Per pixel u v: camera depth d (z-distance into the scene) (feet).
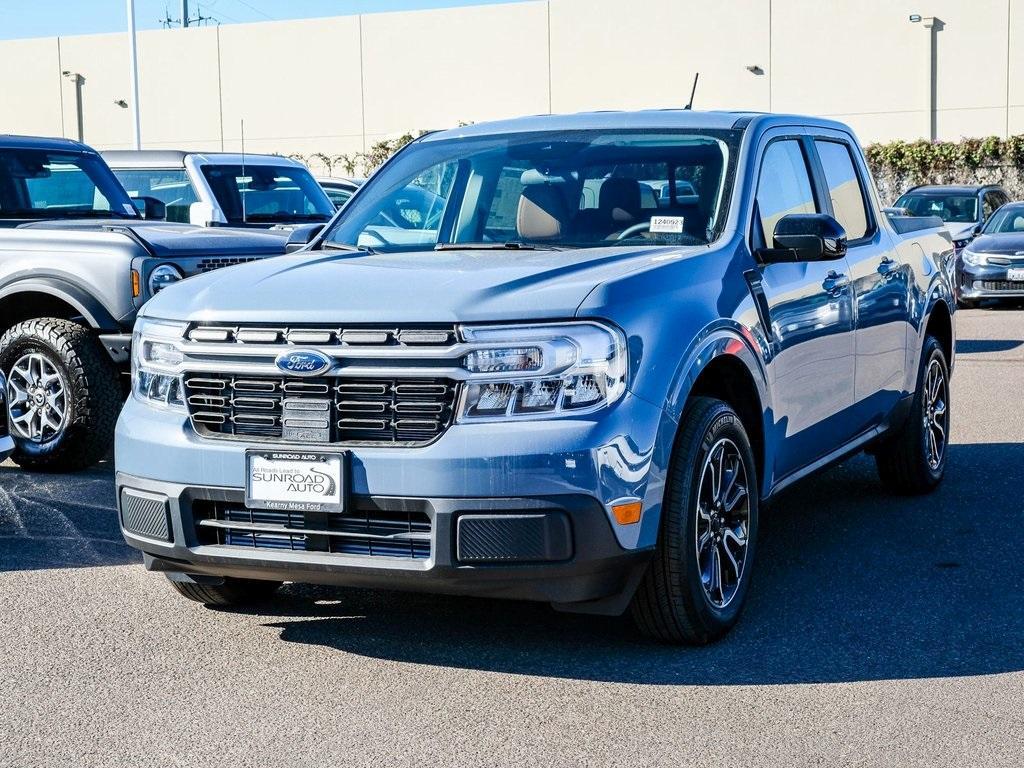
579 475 12.94
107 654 14.75
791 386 16.78
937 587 17.11
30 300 25.81
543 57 122.83
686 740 12.05
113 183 31.19
